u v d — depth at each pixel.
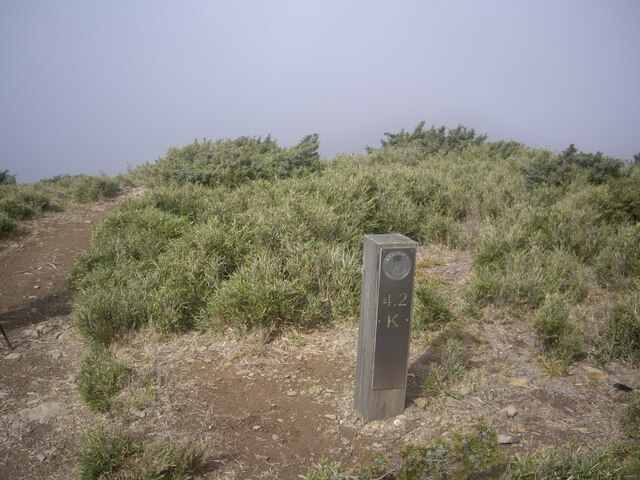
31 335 5.25
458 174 10.66
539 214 7.07
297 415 3.68
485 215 7.79
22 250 8.38
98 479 2.97
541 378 4.06
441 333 4.81
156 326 4.95
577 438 3.29
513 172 10.55
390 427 3.48
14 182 14.66
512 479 2.73
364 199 7.81
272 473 3.08
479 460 2.86
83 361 4.38
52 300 6.38
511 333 4.85
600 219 7.35
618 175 9.34
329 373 4.26
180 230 7.26
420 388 3.93
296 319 4.97
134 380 4.04
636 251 5.90
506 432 3.38
